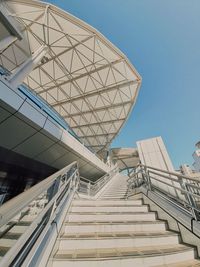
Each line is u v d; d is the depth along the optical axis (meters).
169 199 4.12
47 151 9.75
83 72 15.52
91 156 14.51
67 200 3.76
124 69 14.50
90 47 13.04
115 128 21.89
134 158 27.42
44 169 11.19
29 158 9.40
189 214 3.19
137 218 3.84
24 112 7.07
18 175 10.91
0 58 13.95
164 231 3.37
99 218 3.64
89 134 23.97
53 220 2.53
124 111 19.08
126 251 2.47
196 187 3.16
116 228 3.21
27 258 1.48
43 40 12.48
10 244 2.06
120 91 16.78
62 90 17.53
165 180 7.21
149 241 2.83
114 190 11.42
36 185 1.47
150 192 4.89
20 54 13.59
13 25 5.35
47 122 8.52
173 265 2.31
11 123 7.07
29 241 1.69
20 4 9.84
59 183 2.60
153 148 11.90
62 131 9.89
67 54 13.91
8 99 6.38
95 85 16.62
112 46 12.42
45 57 13.65
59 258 2.12
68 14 10.39
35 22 11.21
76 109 20.00
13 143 7.91
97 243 2.62
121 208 4.27
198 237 2.73
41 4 9.82
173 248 2.67
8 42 5.60
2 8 4.93
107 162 22.58
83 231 3.06
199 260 2.51
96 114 20.28
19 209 1.01
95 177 17.77
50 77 16.16
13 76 8.30
